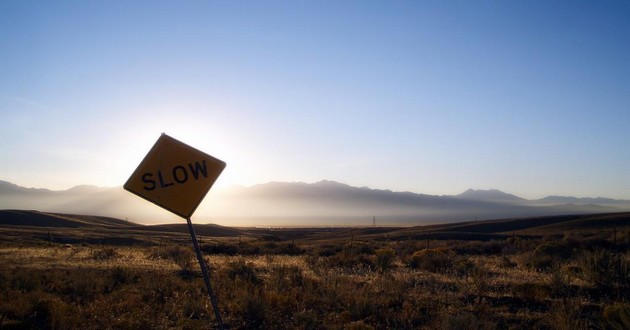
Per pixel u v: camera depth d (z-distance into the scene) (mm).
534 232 84312
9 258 29266
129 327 11469
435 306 13695
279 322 12258
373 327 11359
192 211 8820
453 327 10742
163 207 8742
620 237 45188
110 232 104438
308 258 28656
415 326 11898
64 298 14992
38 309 12945
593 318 12125
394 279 17984
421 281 18703
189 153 8922
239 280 17062
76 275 18578
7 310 12617
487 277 18500
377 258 24781
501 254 37719
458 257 28375
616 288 16188
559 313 11562
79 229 107125
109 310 12906
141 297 14727
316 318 12273
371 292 15055
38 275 18531
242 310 12781
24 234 77750
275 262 28844
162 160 8852
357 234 110812
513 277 20125
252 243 50094
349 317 12422
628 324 10656
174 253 34062
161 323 12008
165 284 16391
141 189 8742
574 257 26422
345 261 26422
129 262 27453
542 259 24531
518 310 13273
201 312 13016
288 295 14492
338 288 15281
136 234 102000
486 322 11188
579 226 87438
